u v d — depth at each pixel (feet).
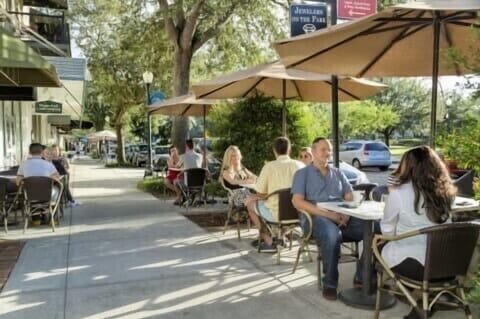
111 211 31.45
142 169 87.61
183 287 15.57
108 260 18.89
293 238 22.12
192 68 55.36
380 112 110.32
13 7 43.68
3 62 18.84
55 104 49.44
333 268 14.42
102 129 124.98
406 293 11.49
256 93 28.53
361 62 17.90
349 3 22.71
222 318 13.03
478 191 9.87
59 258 19.27
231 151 24.29
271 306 13.89
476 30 9.83
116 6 62.03
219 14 42.98
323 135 32.50
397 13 13.32
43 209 25.76
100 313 13.46
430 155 11.78
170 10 40.63
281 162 18.93
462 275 11.09
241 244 21.35
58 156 34.86
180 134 47.29
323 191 15.64
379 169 84.53
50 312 13.58
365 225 13.93
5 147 39.45
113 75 87.15
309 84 26.23
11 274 17.11
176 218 28.25
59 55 42.06
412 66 18.60
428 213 11.47
